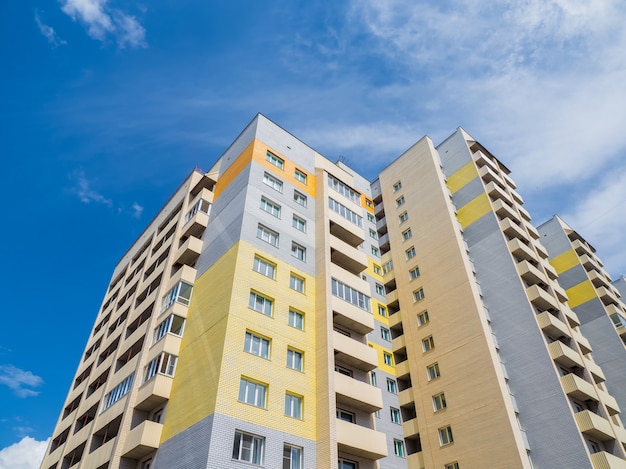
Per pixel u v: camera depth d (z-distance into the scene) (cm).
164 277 3372
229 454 2042
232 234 3031
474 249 4381
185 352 2698
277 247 3078
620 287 6550
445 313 3912
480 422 3198
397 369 3972
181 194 4388
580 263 5462
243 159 3612
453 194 4966
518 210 4975
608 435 3114
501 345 3675
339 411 2753
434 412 3497
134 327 3653
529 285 4094
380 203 5509
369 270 4625
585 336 4938
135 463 2470
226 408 2169
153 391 2531
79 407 3816
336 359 2961
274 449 2202
